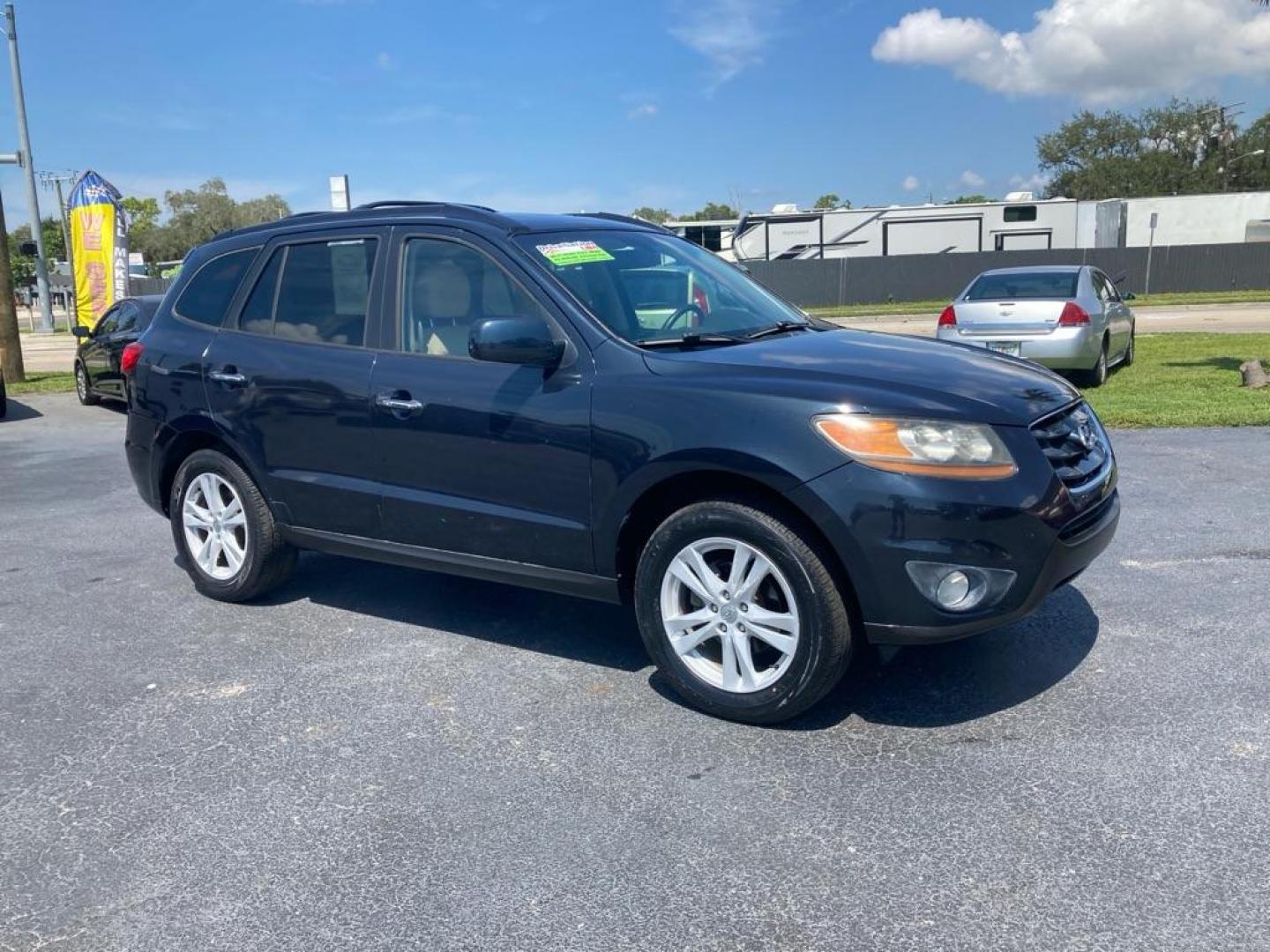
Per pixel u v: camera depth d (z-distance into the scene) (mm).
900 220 33594
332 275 5059
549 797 3451
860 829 3176
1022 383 3955
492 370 4391
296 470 5055
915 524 3502
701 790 3459
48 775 3723
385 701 4262
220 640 5035
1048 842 3061
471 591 5652
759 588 3852
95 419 13688
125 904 2957
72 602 5699
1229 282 33812
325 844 3223
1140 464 7758
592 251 4656
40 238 38781
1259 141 68812
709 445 3744
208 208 91312
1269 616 4695
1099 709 3881
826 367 3922
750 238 34469
